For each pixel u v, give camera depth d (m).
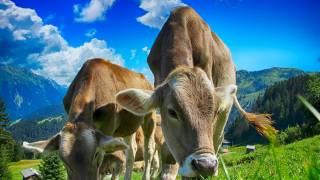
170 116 1.29
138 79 2.36
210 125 1.23
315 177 0.39
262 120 1.77
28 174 14.61
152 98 1.37
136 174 4.10
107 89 1.94
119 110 1.97
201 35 1.67
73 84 1.98
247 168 1.82
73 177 1.47
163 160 1.47
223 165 0.54
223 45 1.89
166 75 1.56
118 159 2.23
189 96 1.25
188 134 1.21
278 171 0.46
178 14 1.71
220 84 1.80
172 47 1.60
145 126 2.42
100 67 2.00
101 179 2.21
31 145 1.62
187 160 1.18
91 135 1.55
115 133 2.03
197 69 1.34
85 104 1.76
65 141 1.53
